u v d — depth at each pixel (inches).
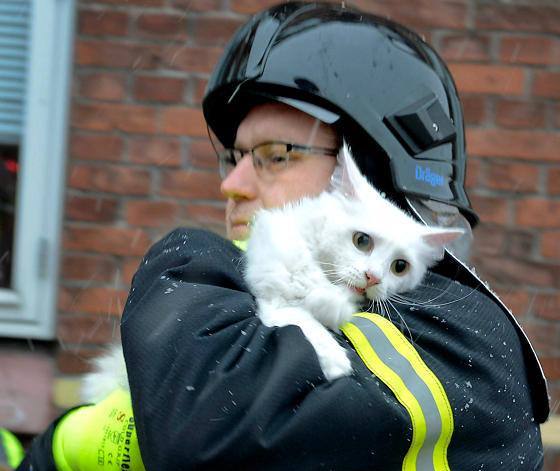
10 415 175.9
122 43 179.2
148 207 178.2
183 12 179.6
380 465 70.1
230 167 104.3
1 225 185.2
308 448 67.7
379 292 87.4
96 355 174.7
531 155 180.5
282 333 72.3
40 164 179.9
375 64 89.4
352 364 73.1
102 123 178.4
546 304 179.2
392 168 88.1
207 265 79.7
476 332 79.9
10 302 179.2
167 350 70.8
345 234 89.4
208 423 67.6
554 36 181.3
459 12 181.3
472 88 181.2
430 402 72.2
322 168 91.6
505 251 179.8
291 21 92.4
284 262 84.9
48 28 180.1
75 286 177.0
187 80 179.5
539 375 85.5
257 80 89.7
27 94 181.6
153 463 68.6
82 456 77.8
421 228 91.0
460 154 95.4
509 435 77.4
